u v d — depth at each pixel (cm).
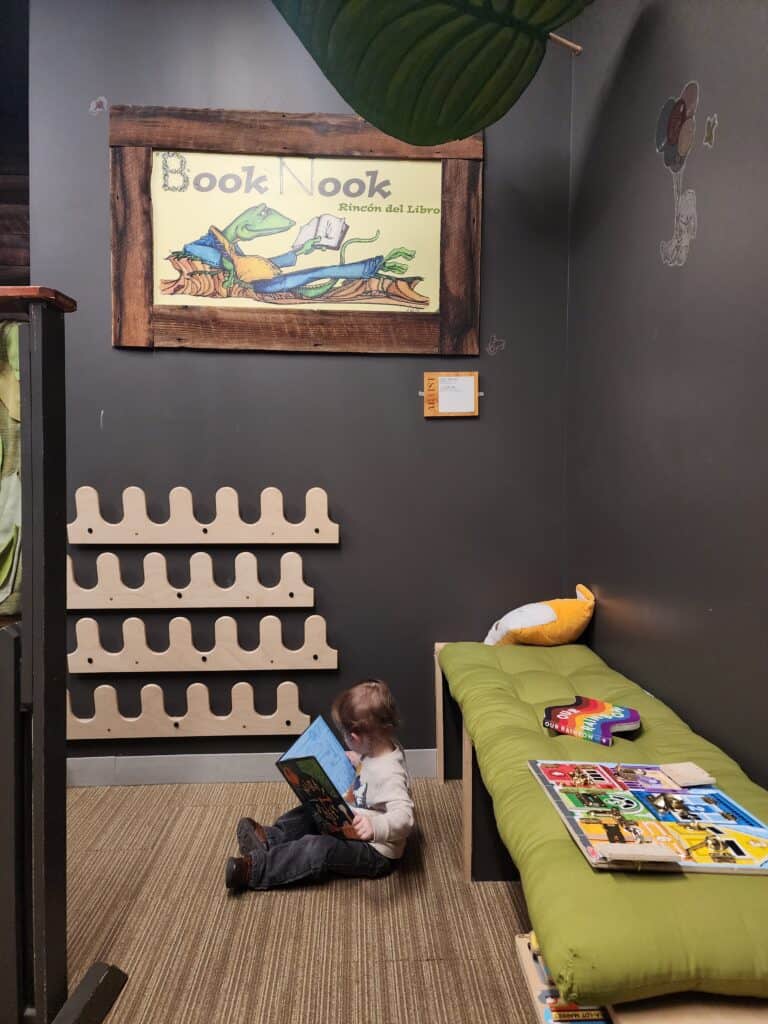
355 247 220
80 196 215
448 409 226
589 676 182
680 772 123
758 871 95
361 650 228
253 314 219
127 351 219
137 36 214
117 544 220
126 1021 125
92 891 164
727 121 137
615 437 192
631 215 182
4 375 119
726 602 138
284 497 225
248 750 225
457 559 229
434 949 144
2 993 113
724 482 138
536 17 169
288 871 163
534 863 102
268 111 215
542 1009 113
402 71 174
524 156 225
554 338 229
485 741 147
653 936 85
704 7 145
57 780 116
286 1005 129
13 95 286
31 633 111
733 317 135
